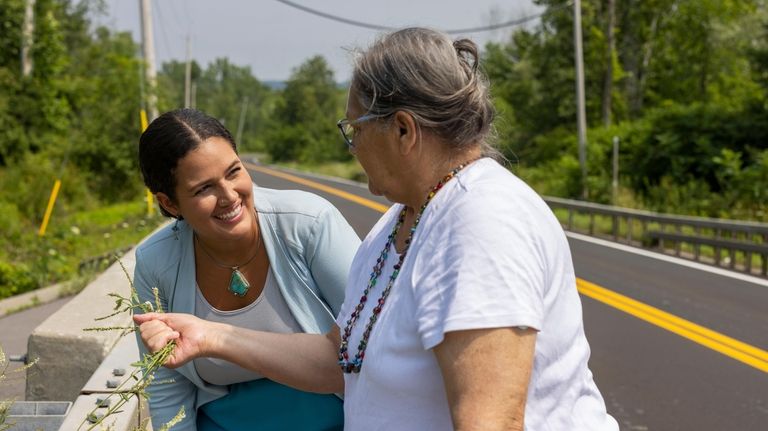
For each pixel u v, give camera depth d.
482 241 1.46
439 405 1.55
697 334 8.68
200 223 2.31
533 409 1.55
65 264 13.70
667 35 46.38
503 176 1.58
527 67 49.97
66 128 30.84
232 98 157.00
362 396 1.66
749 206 23.80
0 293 11.78
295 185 35.69
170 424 1.89
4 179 26.11
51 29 31.34
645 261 14.66
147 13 22.02
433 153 1.64
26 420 2.80
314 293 2.48
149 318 2.14
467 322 1.41
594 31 42.34
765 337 8.65
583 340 1.64
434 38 1.63
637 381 6.96
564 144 40.16
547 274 1.52
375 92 1.62
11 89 29.28
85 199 28.39
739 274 13.26
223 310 2.52
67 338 4.14
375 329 1.64
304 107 109.62
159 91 22.19
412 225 1.68
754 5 43.22
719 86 44.91
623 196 26.80
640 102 46.41
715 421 5.99
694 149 28.98
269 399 2.56
